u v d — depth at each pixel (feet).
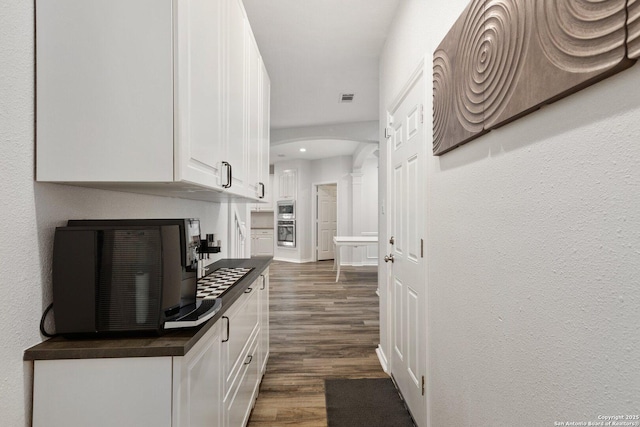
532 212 2.82
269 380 8.09
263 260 8.75
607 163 2.07
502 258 3.30
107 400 3.02
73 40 3.20
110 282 3.22
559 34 2.36
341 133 17.81
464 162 4.18
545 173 2.66
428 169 5.51
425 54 5.61
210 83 4.08
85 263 3.19
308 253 29.27
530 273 2.85
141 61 3.21
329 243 30.45
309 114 16.14
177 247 3.59
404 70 7.15
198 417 3.50
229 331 4.78
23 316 2.97
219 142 4.44
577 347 2.33
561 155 2.48
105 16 3.21
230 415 4.81
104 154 3.21
